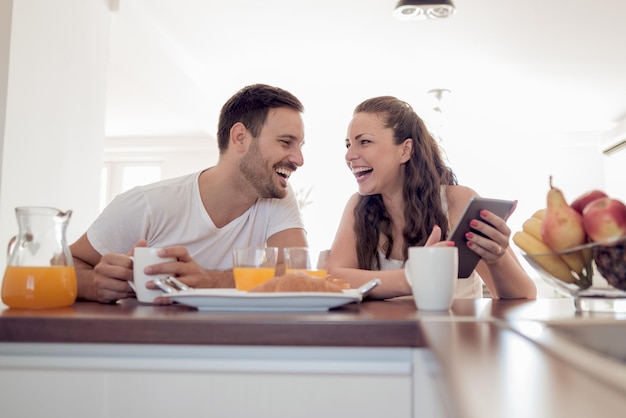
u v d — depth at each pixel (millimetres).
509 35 4461
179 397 891
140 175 8617
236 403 882
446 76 5461
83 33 3137
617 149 7121
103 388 898
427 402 858
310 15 4137
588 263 1008
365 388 869
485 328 798
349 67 5246
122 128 7488
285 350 883
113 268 1249
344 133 7383
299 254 1272
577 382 424
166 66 4578
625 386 412
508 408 344
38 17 2691
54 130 2826
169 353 896
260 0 3906
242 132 1796
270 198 1956
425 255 1090
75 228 3012
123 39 3889
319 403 874
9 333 901
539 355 557
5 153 2443
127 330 886
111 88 5668
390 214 2029
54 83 2830
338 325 871
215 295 992
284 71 5363
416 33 4438
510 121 6973
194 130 7582
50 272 1090
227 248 1915
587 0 3867
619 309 1025
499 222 1375
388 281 1484
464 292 1956
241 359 885
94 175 3230
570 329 710
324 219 7414
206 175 1886
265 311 1050
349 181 7430
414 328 869
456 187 2051
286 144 1817
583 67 5164
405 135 1964
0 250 2404
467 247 1447
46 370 906
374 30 4391
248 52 4898
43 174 2729
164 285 1195
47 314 962
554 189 1013
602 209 950
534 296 1695
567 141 7477
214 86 5789
